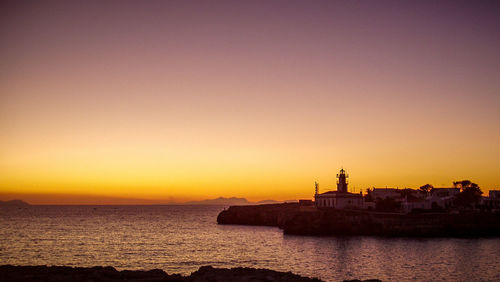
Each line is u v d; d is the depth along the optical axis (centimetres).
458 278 6056
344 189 18400
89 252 9025
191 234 14225
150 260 7875
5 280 3481
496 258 7869
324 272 6494
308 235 13238
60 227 17562
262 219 19738
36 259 7912
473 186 15838
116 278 3738
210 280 3712
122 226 18738
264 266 7100
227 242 11362
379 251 8981
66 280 3559
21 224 19638
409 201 15125
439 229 12219
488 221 12556
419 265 7094
